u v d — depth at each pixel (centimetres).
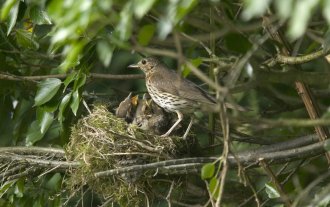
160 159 1255
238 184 1377
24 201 1343
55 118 1384
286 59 1089
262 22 981
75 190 1270
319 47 1171
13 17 1130
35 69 1448
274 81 1016
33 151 1322
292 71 1019
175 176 1277
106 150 1245
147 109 1432
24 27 1380
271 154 1152
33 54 1391
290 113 1536
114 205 1391
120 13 788
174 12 779
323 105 1477
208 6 979
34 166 1283
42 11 1196
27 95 1436
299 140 1225
